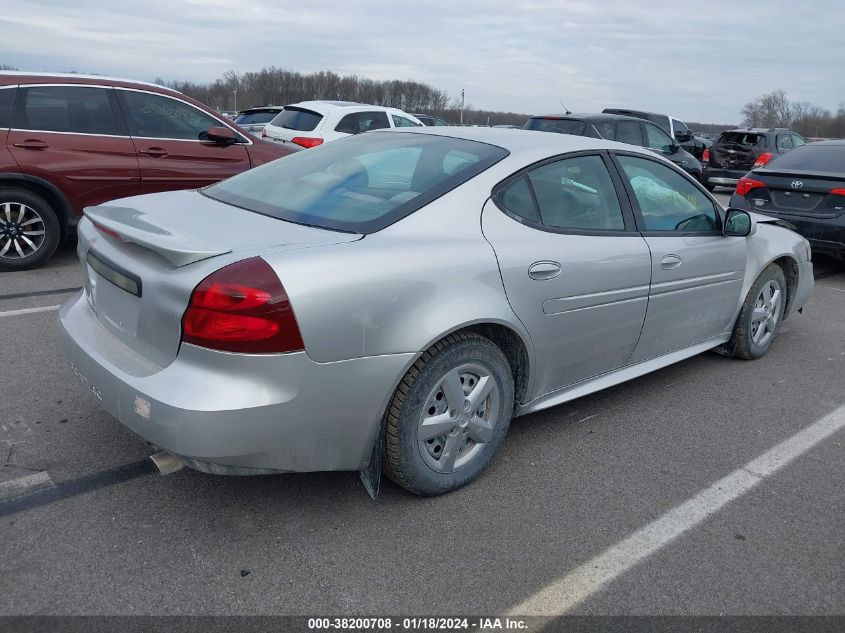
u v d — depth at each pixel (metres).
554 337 3.20
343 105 11.03
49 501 2.78
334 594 2.37
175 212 2.96
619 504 2.99
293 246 2.50
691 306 4.04
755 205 7.90
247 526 2.69
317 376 2.40
